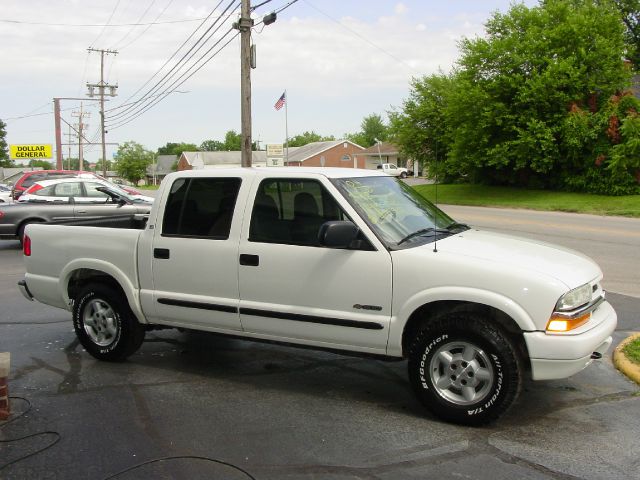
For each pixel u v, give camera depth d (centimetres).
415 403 479
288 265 478
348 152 7675
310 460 384
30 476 365
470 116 3142
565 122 2848
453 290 422
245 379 539
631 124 2723
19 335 692
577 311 409
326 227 437
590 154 2927
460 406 427
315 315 470
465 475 363
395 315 445
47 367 575
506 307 408
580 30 2895
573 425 434
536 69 2942
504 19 3128
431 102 3978
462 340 423
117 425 440
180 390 512
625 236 1585
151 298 546
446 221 530
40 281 612
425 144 4153
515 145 3009
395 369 563
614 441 408
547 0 3212
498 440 410
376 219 467
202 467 375
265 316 492
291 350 627
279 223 489
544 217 2233
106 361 589
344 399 489
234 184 513
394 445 404
